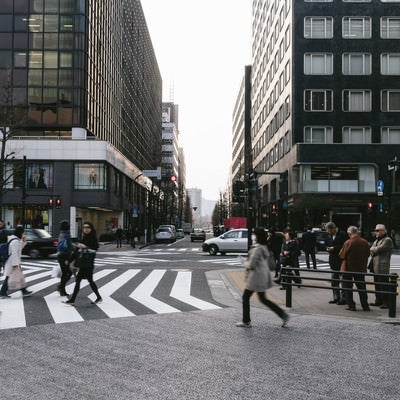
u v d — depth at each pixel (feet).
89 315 31.30
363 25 150.61
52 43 143.74
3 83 142.00
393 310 31.01
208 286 47.09
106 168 146.82
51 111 142.41
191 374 18.80
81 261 35.12
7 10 144.05
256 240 28.45
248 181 56.85
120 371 19.13
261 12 237.25
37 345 23.34
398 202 135.95
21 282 38.68
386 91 149.38
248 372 19.12
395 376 18.85
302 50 150.10
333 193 146.41
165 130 439.22
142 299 38.58
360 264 33.86
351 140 148.25
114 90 190.19
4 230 51.34
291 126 152.15
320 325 28.91
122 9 207.82
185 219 521.65
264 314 32.58
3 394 16.47
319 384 17.76
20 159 124.67
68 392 16.69
